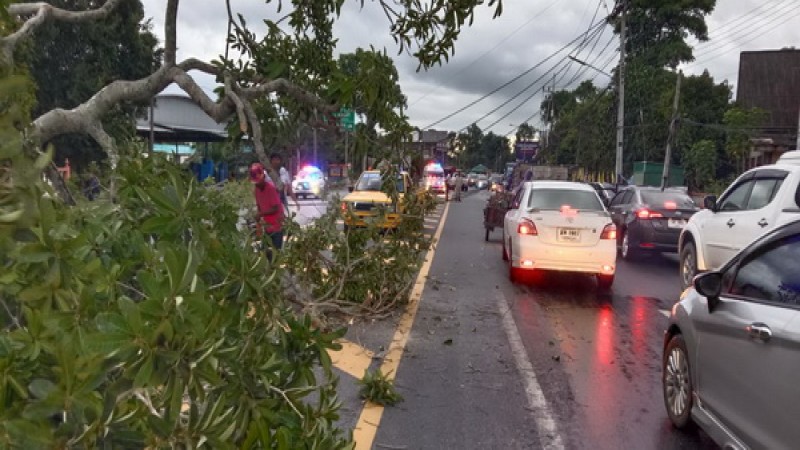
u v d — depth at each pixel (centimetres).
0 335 173
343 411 526
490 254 1525
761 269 412
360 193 1627
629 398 575
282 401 252
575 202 1113
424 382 606
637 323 859
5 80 176
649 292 1095
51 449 158
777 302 381
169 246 208
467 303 961
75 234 217
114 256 252
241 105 300
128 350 165
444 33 334
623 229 1544
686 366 490
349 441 282
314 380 273
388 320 825
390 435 487
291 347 266
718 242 999
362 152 348
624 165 4903
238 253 232
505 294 1037
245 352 231
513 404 556
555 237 1049
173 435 181
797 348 334
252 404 228
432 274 1218
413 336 759
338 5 347
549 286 1115
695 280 448
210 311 191
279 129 361
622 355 708
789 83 4422
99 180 343
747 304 407
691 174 4234
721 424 423
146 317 171
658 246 1416
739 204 982
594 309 944
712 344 438
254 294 238
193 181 273
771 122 4184
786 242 400
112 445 172
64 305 182
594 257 1037
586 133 5691
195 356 181
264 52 354
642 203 1496
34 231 177
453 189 3809
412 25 336
